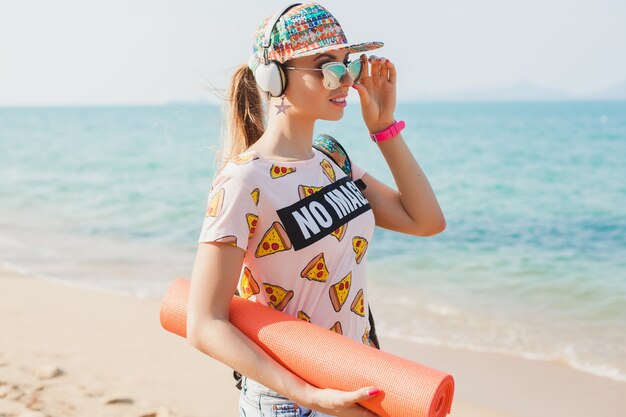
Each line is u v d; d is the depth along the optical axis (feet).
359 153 92.68
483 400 14.83
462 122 199.41
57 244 33.12
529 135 125.80
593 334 19.43
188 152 87.40
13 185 58.90
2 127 186.39
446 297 23.59
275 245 5.99
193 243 33.47
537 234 35.42
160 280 25.76
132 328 18.39
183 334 6.26
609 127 146.61
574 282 25.49
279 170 6.12
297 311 6.14
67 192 54.19
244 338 5.63
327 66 6.05
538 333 19.58
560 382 15.88
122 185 58.03
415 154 91.76
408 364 5.37
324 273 6.13
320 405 5.41
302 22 6.16
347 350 5.52
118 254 30.76
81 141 116.67
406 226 7.39
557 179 59.82
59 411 12.23
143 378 14.40
